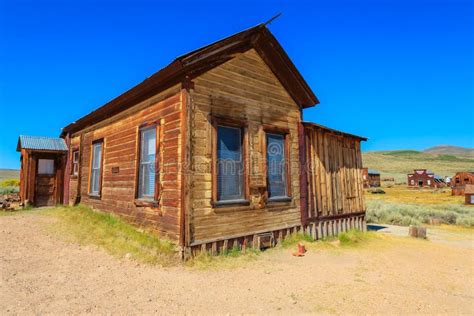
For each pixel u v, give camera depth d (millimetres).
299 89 9523
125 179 8930
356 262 6703
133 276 4996
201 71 7016
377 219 16406
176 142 6773
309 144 9641
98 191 11016
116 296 4109
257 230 7629
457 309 4156
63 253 6137
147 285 4613
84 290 4262
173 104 7023
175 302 4016
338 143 10867
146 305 3861
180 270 5500
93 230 8094
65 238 7398
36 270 5031
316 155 9812
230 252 6855
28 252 6082
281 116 8992
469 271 6266
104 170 10414
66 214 10508
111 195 9703
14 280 4504
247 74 8164
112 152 9977
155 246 6457
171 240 6547
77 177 12703
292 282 5098
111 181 9812
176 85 7000
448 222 16000
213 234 6660
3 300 3771
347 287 4930
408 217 15680
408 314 3924
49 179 13984
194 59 6664
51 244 6812
